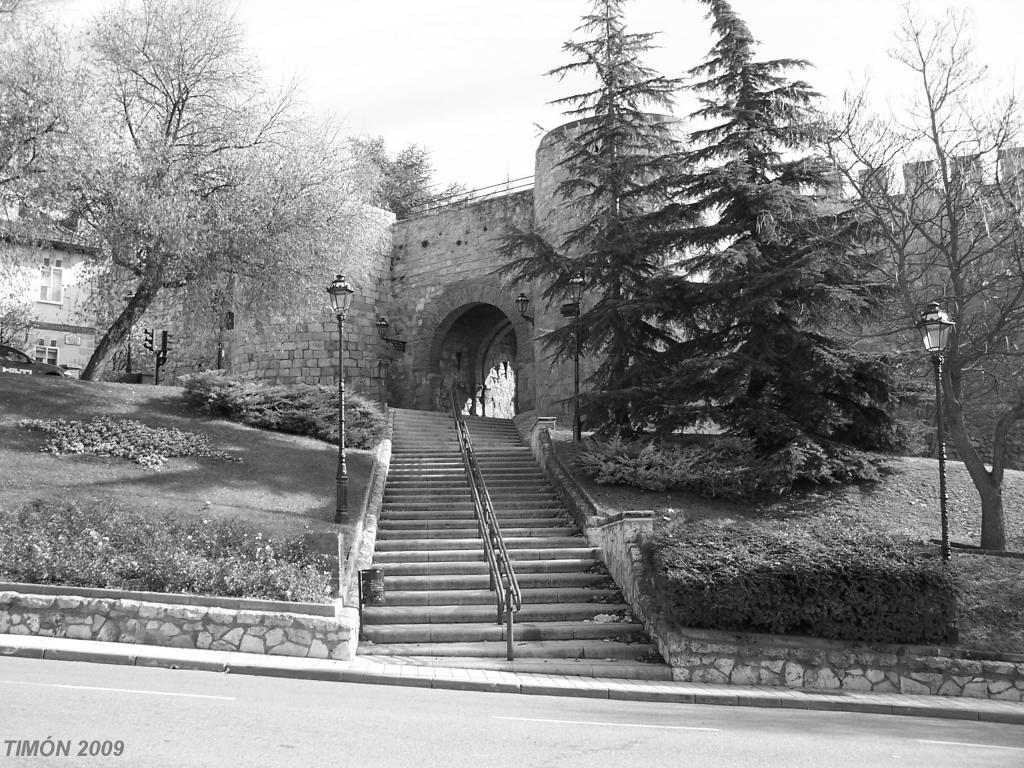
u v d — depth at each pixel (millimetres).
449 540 15445
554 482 18812
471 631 12117
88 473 16688
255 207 21016
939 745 7449
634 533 13742
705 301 18672
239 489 17094
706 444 19172
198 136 21578
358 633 11625
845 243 17625
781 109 19172
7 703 6477
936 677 10766
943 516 13719
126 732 5773
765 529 12773
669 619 11484
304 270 22234
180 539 12133
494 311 34625
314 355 32719
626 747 6516
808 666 10891
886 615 11094
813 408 18000
